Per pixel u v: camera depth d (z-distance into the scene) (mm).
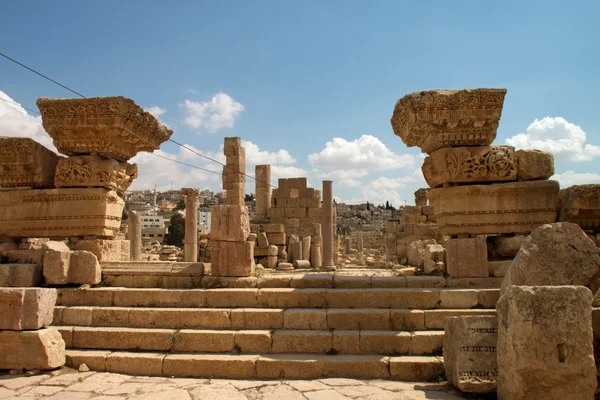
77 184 8328
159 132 9383
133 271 7641
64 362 6160
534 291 4504
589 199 7359
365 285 7195
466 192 7566
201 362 5910
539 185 7477
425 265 7969
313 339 6168
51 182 8719
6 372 5945
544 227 5844
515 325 4484
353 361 5750
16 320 5902
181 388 5383
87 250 8195
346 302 6840
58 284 7457
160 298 7129
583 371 4340
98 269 7613
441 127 7707
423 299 6750
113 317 6859
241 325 6605
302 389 5277
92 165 8234
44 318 6078
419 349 6035
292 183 23125
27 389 5332
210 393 5180
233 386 5434
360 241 42406
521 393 4363
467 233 7637
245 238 7648
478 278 7160
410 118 7750
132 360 6055
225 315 6652
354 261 26578
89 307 7031
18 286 7277
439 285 7145
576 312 4438
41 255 7738
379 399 4898
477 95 7395
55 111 8062
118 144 8617
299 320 6527
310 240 19953
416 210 18547
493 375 4926
